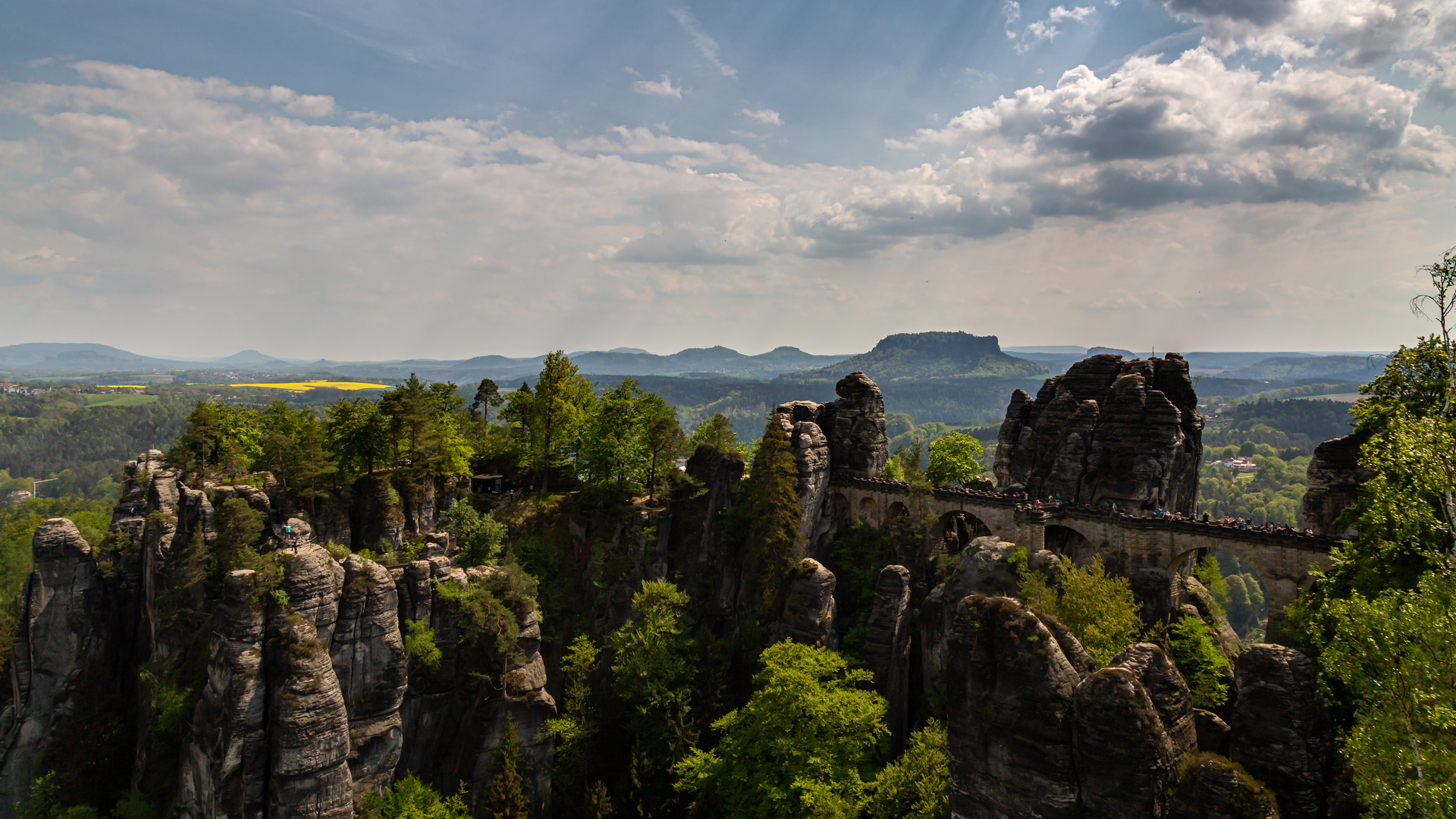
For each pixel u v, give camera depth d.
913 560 96.31
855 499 107.25
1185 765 38.12
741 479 101.88
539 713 73.12
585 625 90.19
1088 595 60.38
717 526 99.06
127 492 97.31
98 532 131.00
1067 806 39.66
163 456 102.06
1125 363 102.31
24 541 146.75
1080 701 39.69
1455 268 39.91
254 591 60.81
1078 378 105.31
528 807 67.00
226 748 58.16
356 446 89.12
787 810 58.81
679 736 75.44
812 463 102.12
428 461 92.94
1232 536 75.88
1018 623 41.94
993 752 42.28
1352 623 37.41
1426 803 29.09
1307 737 38.62
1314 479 76.94
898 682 82.06
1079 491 96.56
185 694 67.06
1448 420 45.00
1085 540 88.00
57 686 82.94
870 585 95.06
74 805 76.19
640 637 81.69
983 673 42.91
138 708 81.19
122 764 81.12
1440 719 30.67
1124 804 37.97
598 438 97.31
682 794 73.88
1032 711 40.69
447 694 71.69
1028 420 113.44
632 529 95.06
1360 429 69.44
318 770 58.81
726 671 87.50
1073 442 97.50
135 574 89.62
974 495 93.50
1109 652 52.88
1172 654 65.94
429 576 72.56
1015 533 88.94
